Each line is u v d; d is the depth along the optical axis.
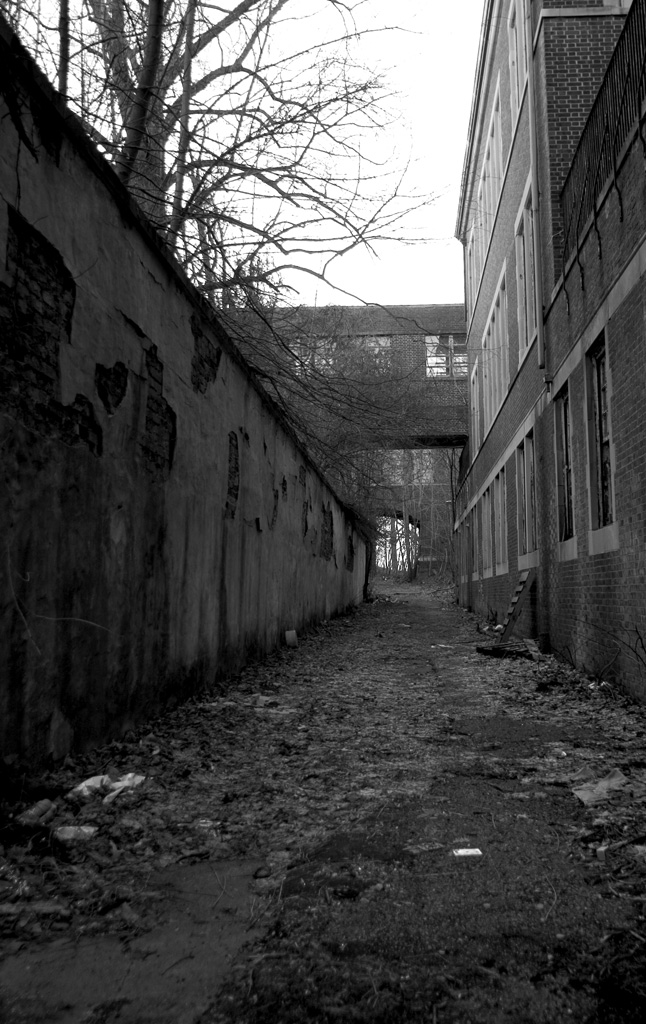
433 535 60.00
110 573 5.07
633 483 6.90
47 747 4.22
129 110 7.29
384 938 2.64
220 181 7.75
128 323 5.37
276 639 11.63
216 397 7.86
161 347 6.09
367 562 32.22
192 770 4.75
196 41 7.50
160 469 6.09
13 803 3.79
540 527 11.95
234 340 9.89
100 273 4.87
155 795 4.19
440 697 7.88
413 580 57.56
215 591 7.87
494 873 3.21
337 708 7.14
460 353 28.75
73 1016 2.21
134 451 5.52
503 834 3.69
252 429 9.63
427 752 5.42
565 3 10.84
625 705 6.86
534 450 12.44
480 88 18.14
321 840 3.65
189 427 6.88
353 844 3.58
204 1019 2.18
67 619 4.43
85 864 3.29
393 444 22.75
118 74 7.16
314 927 2.73
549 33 10.67
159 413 6.07
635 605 6.91
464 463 27.92
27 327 3.96
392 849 3.51
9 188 3.77
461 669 10.23
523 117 12.69
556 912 2.82
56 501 4.30
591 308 8.31
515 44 13.88
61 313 4.34
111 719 5.12
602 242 7.77
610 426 7.59
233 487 8.66
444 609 28.02
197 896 3.01
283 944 2.61
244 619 9.30
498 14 15.43
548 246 10.83
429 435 26.48
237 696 7.46
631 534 7.00
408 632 16.95
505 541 16.83
